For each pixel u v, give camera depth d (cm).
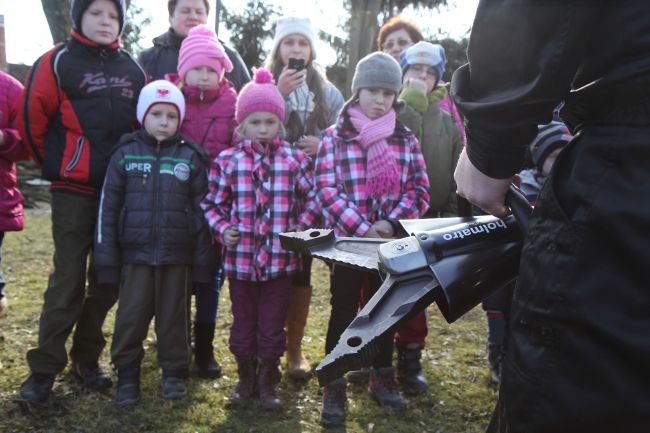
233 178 275
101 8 268
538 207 95
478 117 99
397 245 104
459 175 116
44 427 245
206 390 284
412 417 267
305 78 314
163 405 267
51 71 265
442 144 327
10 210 298
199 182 277
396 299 98
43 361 262
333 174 271
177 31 330
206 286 298
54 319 262
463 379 306
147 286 269
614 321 83
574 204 89
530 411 90
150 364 313
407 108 316
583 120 95
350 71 1354
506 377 95
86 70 270
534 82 93
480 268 104
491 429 104
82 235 270
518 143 101
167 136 273
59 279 265
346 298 265
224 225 269
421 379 290
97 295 282
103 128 271
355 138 270
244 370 275
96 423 249
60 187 268
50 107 266
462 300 101
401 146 279
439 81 344
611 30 89
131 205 266
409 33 382
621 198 84
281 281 277
